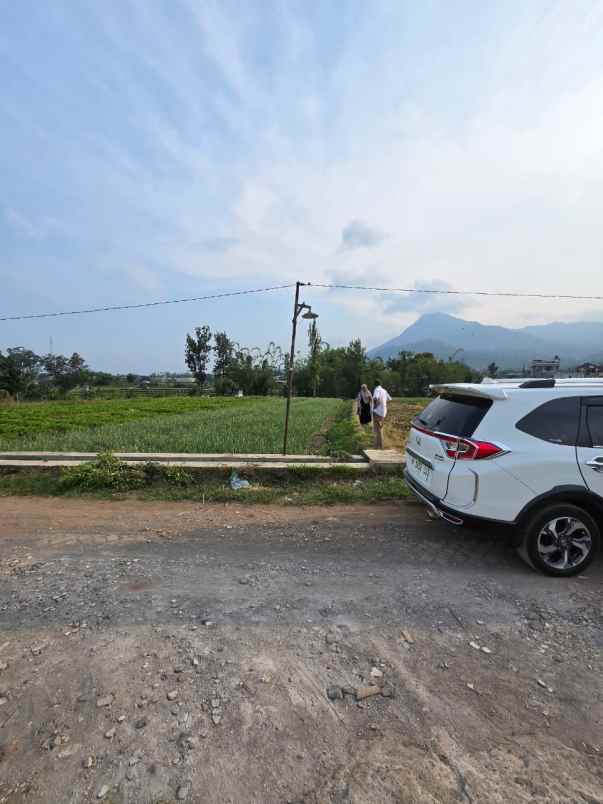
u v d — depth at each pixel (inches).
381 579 160.6
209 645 119.6
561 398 168.2
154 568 170.2
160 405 1296.8
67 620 132.0
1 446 420.5
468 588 153.8
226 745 86.5
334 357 2768.2
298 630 127.4
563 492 160.9
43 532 213.5
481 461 162.9
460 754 85.5
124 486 288.2
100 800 74.5
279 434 509.4
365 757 84.4
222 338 2938.0
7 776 79.0
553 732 91.7
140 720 92.6
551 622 133.1
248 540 201.9
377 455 340.5
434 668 111.5
